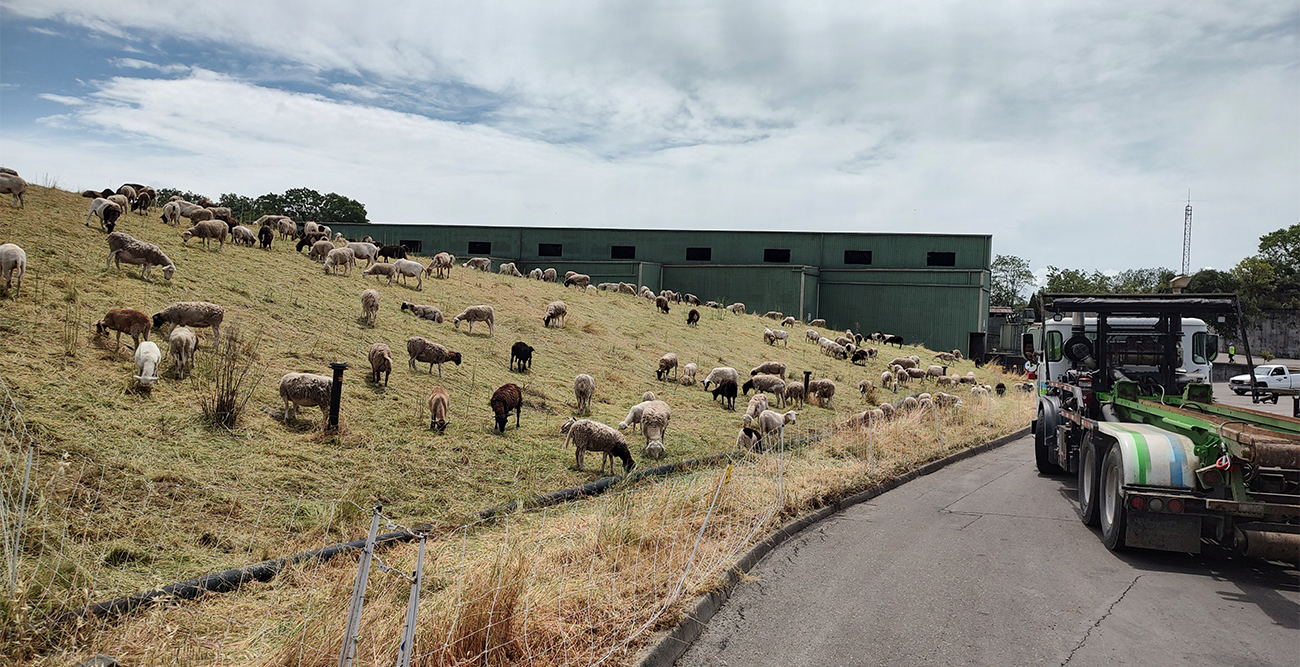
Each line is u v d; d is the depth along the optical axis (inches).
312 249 879.1
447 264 1031.6
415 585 141.4
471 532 299.7
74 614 178.7
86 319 442.3
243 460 329.7
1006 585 261.7
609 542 261.6
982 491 446.6
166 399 371.6
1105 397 398.9
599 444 417.1
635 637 190.1
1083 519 361.7
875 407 866.1
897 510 387.5
